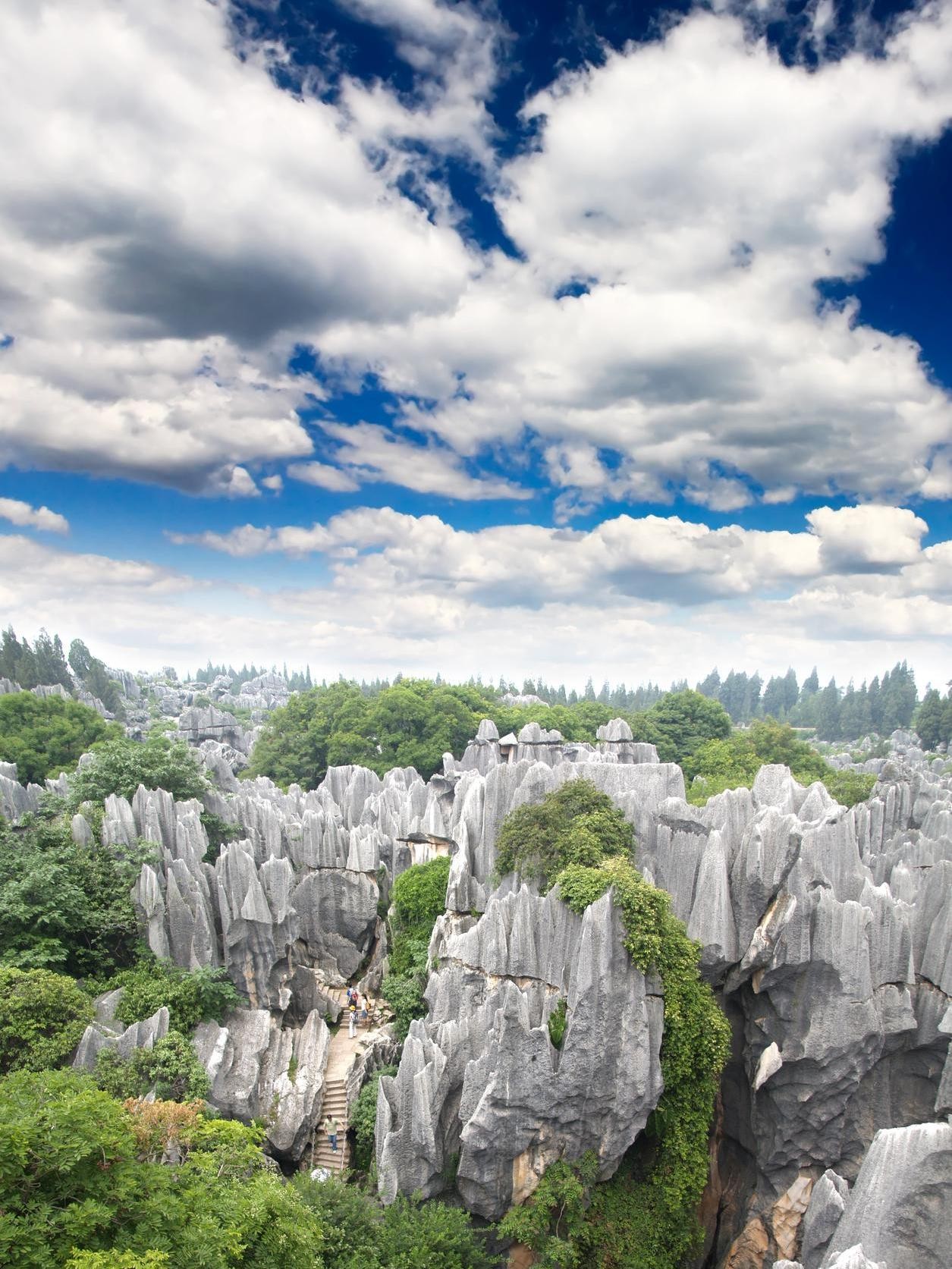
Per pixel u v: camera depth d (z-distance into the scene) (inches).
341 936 2277.3
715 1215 1736.0
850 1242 1026.1
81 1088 840.9
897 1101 1638.8
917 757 5900.6
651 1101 1425.9
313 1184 1307.8
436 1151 1414.9
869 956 1562.5
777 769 2166.6
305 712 4586.6
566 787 1777.8
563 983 1477.6
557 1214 1422.2
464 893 1824.6
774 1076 1621.6
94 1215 666.8
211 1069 1475.1
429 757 4065.0
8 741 3139.8
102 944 1633.9
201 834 1907.0
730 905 1635.1
